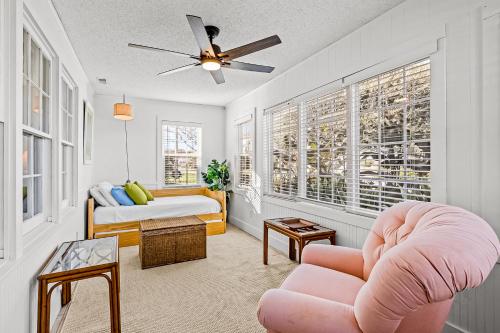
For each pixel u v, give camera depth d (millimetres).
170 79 3822
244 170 4812
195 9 2104
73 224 2682
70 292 2223
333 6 2074
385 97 2195
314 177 3031
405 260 863
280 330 1097
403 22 2012
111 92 4527
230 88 4277
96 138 4609
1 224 1308
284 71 3504
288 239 3402
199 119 5480
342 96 2627
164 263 3057
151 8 2090
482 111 1568
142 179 4969
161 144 5141
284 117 3568
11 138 1325
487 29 1546
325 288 1475
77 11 2109
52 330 1840
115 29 2398
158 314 2055
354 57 2441
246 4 2043
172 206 4125
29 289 1475
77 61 2980
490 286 1547
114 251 1892
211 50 2141
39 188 1951
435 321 1015
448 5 1727
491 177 1533
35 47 1824
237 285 2553
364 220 2318
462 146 1658
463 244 864
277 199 3637
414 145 1979
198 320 1982
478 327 1594
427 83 1896
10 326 1247
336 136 2705
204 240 3285
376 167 2277
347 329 1007
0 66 1286
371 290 942
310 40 2627
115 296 1648
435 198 1808
